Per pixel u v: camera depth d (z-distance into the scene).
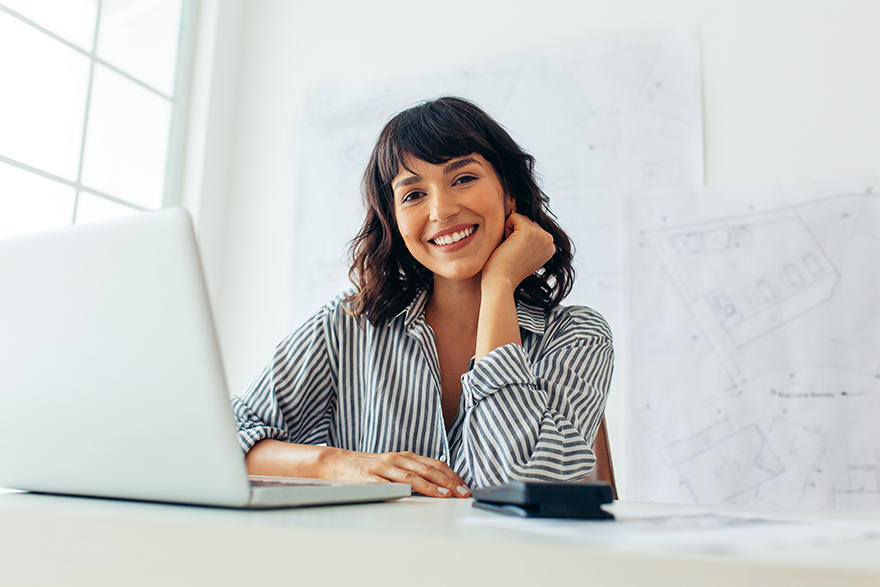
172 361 0.40
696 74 1.79
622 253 1.79
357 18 2.24
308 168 2.19
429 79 2.08
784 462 1.57
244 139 2.31
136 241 0.41
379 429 1.01
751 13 1.77
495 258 0.99
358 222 2.09
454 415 1.05
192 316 0.40
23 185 1.82
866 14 1.67
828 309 1.60
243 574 0.29
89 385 0.44
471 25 2.08
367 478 0.74
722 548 0.26
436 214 0.98
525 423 0.75
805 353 1.60
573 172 1.87
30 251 0.45
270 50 2.35
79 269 0.43
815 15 1.71
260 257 2.21
